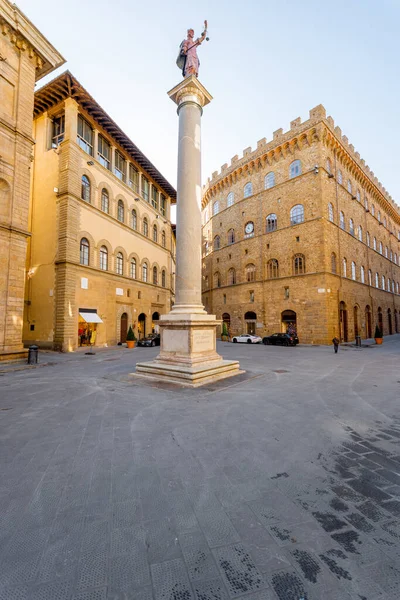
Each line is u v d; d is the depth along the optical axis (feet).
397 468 11.92
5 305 46.34
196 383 27.48
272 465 12.12
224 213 130.82
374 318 127.44
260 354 63.00
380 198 143.64
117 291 85.76
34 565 7.11
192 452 13.32
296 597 6.16
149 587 6.49
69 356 58.08
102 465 12.17
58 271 68.44
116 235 86.48
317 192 96.17
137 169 101.14
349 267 108.68
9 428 16.53
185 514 9.00
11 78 49.47
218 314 129.29
